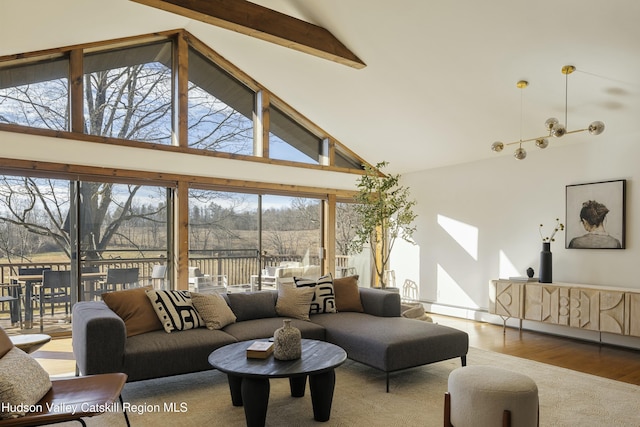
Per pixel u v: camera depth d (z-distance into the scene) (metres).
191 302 3.88
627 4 3.32
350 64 5.16
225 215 6.29
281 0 4.78
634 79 4.04
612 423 2.84
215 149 6.27
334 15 4.64
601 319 4.68
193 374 3.81
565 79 4.33
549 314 5.14
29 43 4.61
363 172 7.57
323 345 3.21
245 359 2.86
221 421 2.82
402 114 5.97
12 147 4.69
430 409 3.03
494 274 6.31
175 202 5.84
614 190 5.05
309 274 7.11
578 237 5.37
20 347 3.30
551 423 2.84
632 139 4.95
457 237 6.86
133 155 5.45
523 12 3.71
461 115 5.54
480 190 6.55
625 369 4.05
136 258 5.56
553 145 5.66
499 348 4.79
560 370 3.97
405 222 6.62
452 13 3.99
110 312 3.26
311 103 6.50
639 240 4.86
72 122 5.10
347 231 7.62
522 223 5.99
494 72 4.55
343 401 3.18
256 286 6.53
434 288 7.20
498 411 2.28
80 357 3.11
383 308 4.48
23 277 4.91
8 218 4.83
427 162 7.11
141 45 5.78
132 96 5.66
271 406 3.08
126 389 3.41
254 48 5.71
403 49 4.70
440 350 3.66
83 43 5.14
